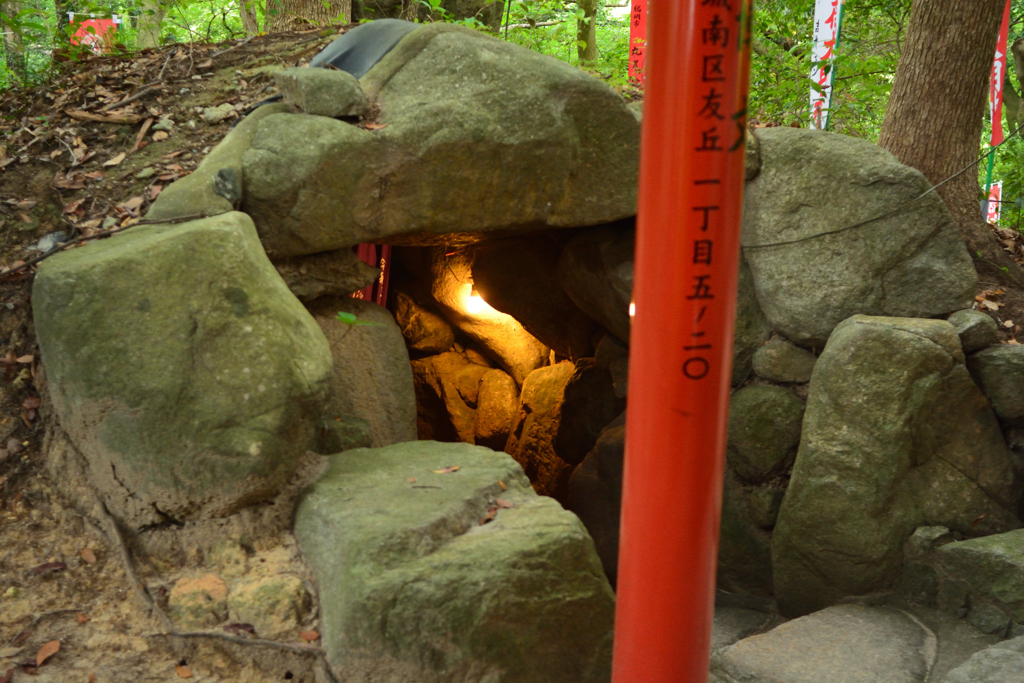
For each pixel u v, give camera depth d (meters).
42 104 4.74
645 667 1.98
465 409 9.31
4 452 3.04
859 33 9.27
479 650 2.54
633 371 1.90
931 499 4.16
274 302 2.98
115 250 2.98
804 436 4.33
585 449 6.92
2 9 5.15
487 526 2.86
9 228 3.60
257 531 2.94
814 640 3.77
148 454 2.85
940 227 4.55
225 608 2.74
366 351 4.29
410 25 4.50
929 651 3.64
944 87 5.44
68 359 2.85
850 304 4.62
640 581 1.95
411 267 8.83
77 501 2.99
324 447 3.72
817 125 5.75
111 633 2.71
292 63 5.21
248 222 3.22
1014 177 9.12
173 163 4.12
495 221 4.29
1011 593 3.69
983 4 5.27
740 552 4.95
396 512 2.78
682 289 1.78
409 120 3.94
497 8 8.33
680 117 1.73
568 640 2.71
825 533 4.22
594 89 4.30
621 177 4.57
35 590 2.79
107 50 5.88
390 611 2.48
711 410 1.84
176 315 2.83
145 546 2.93
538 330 7.30
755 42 8.26
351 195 3.89
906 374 4.06
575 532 2.80
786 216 4.80
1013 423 4.28
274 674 2.64
